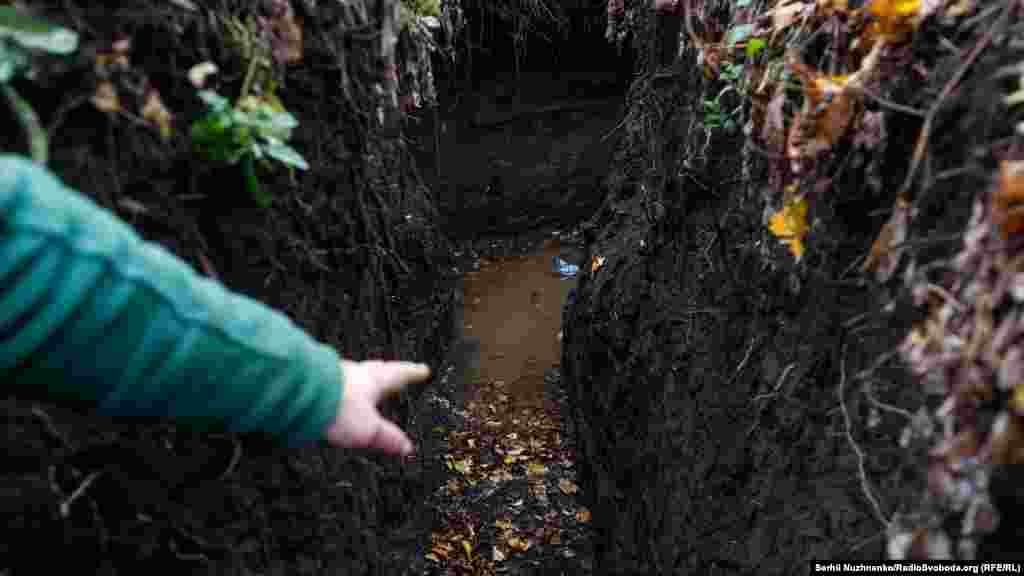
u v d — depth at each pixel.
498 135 5.66
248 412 0.66
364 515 1.92
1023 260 0.84
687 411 2.11
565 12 5.25
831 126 1.30
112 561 1.00
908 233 1.12
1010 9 1.02
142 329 0.58
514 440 3.64
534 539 3.01
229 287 1.22
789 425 1.49
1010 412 0.78
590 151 5.77
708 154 2.23
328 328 1.64
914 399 1.08
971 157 1.01
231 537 1.21
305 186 1.50
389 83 1.96
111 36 0.96
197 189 1.14
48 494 0.91
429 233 4.39
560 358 4.31
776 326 1.64
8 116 0.82
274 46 1.33
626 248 3.27
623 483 2.64
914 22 1.18
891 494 1.10
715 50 2.06
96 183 0.92
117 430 1.00
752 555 1.51
